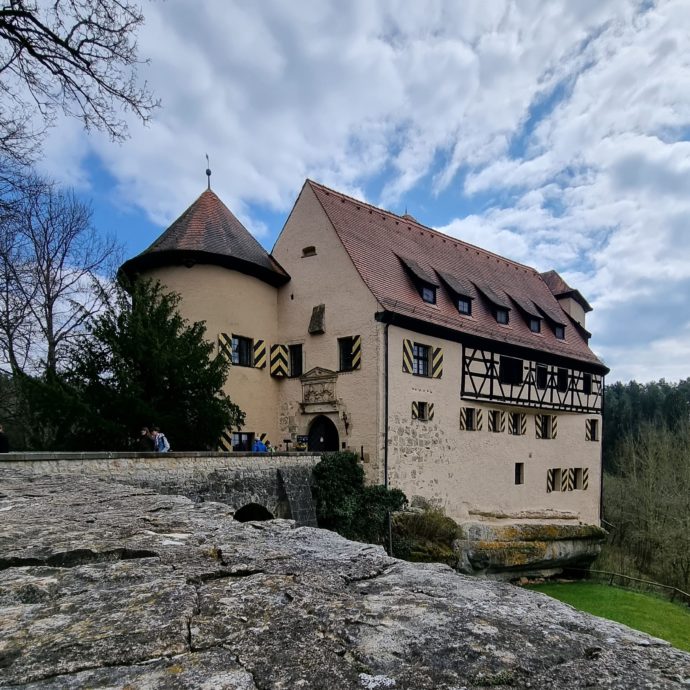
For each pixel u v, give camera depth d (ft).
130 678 4.82
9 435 67.21
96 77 34.40
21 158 35.70
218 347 60.44
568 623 6.10
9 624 6.15
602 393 98.68
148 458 34.55
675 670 4.96
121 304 48.88
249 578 7.86
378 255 68.18
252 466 43.98
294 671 4.88
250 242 68.85
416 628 5.75
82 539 10.56
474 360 71.31
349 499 52.16
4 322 59.67
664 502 104.12
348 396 60.59
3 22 31.17
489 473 72.84
